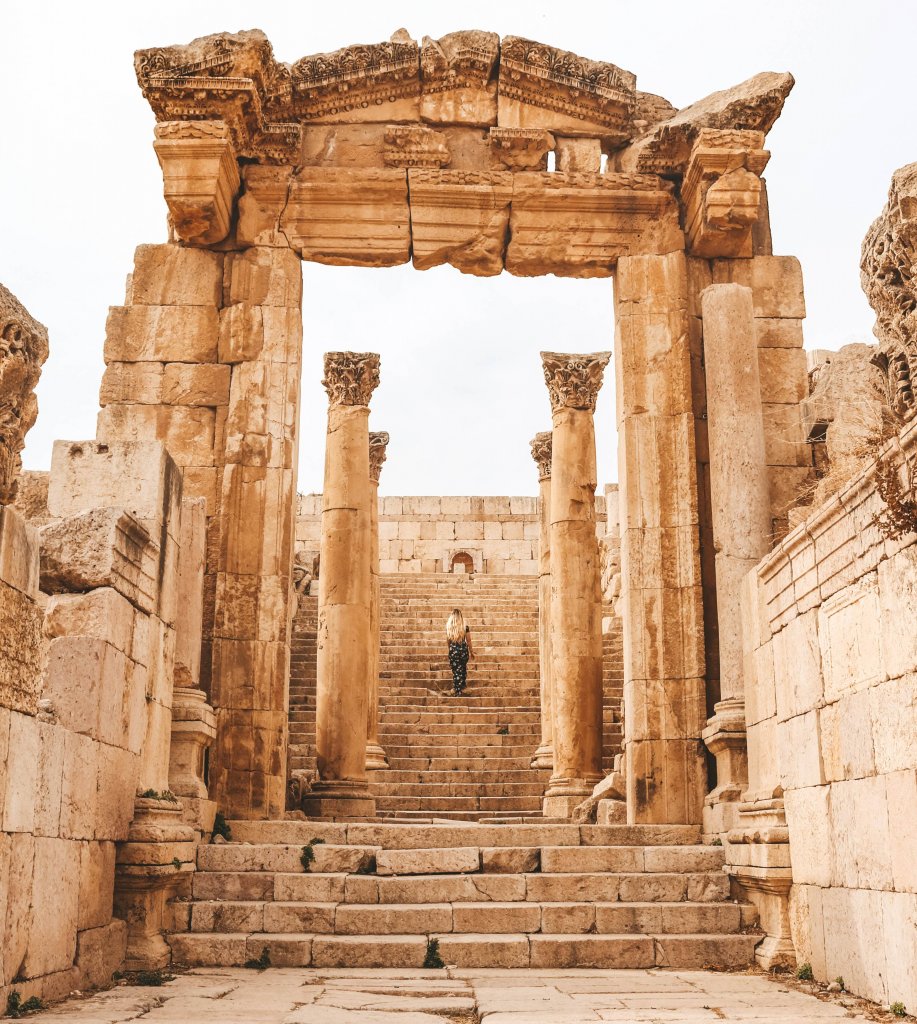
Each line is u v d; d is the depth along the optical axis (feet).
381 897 34.99
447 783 58.80
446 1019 23.27
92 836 28.30
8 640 22.09
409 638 84.28
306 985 28.40
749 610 38.06
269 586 44.45
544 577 67.10
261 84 46.29
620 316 47.55
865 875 26.55
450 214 48.11
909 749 24.22
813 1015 23.99
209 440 45.98
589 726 53.31
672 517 45.19
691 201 47.44
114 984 28.60
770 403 46.75
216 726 42.75
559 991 27.58
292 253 47.67
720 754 40.96
